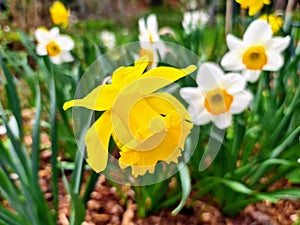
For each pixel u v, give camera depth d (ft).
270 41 0.92
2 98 1.55
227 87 0.86
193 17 1.80
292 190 0.99
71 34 2.27
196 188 1.16
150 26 1.35
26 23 2.33
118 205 1.15
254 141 1.13
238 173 1.05
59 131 1.32
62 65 1.49
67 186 0.82
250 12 1.08
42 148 1.44
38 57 1.48
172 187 1.16
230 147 1.11
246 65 0.94
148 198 1.09
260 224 1.10
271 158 1.05
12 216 0.87
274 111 1.13
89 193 0.94
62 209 1.14
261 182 1.20
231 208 1.09
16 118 0.93
